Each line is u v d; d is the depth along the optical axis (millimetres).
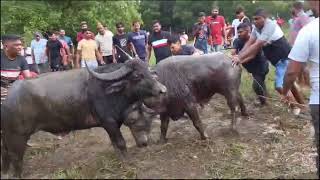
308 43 4574
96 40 11414
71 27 19062
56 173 5961
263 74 8695
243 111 8141
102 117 5992
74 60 13312
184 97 6844
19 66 6449
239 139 7203
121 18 21531
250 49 7840
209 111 8766
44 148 7102
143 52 10258
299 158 6395
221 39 12727
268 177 5703
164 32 9562
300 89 8219
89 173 5867
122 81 5906
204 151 6652
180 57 7055
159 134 7562
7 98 5691
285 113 8453
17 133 5727
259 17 7805
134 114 6070
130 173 5848
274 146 6871
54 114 5816
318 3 4512
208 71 7027
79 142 7379
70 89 5863
